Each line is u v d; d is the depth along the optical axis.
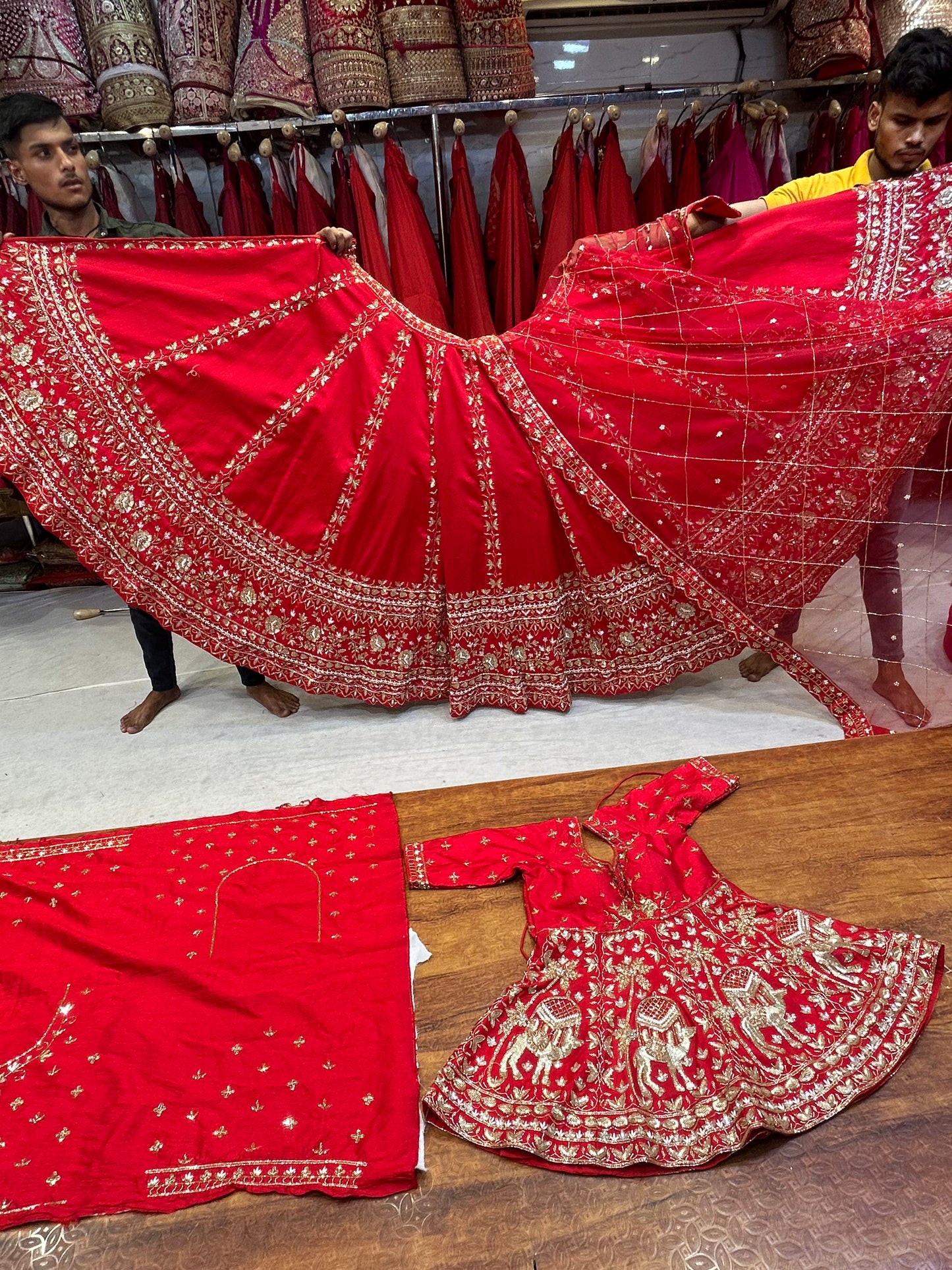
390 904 1.46
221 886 1.53
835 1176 1.02
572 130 2.76
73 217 2.05
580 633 2.20
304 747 2.15
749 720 2.12
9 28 2.57
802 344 1.82
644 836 1.53
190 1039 1.23
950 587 1.89
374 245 2.73
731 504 1.97
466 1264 0.95
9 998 1.32
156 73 2.65
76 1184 1.04
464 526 2.04
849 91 3.02
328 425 1.98
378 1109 1.11
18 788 2.06
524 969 1.33
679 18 3.01
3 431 1.81
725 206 1.80
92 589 3.46
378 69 2.67
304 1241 0.98
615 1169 1.03
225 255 1.87
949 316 1.72
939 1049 1.16
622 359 1.92
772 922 1.33
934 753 1.79
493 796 1.77
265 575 2.04
